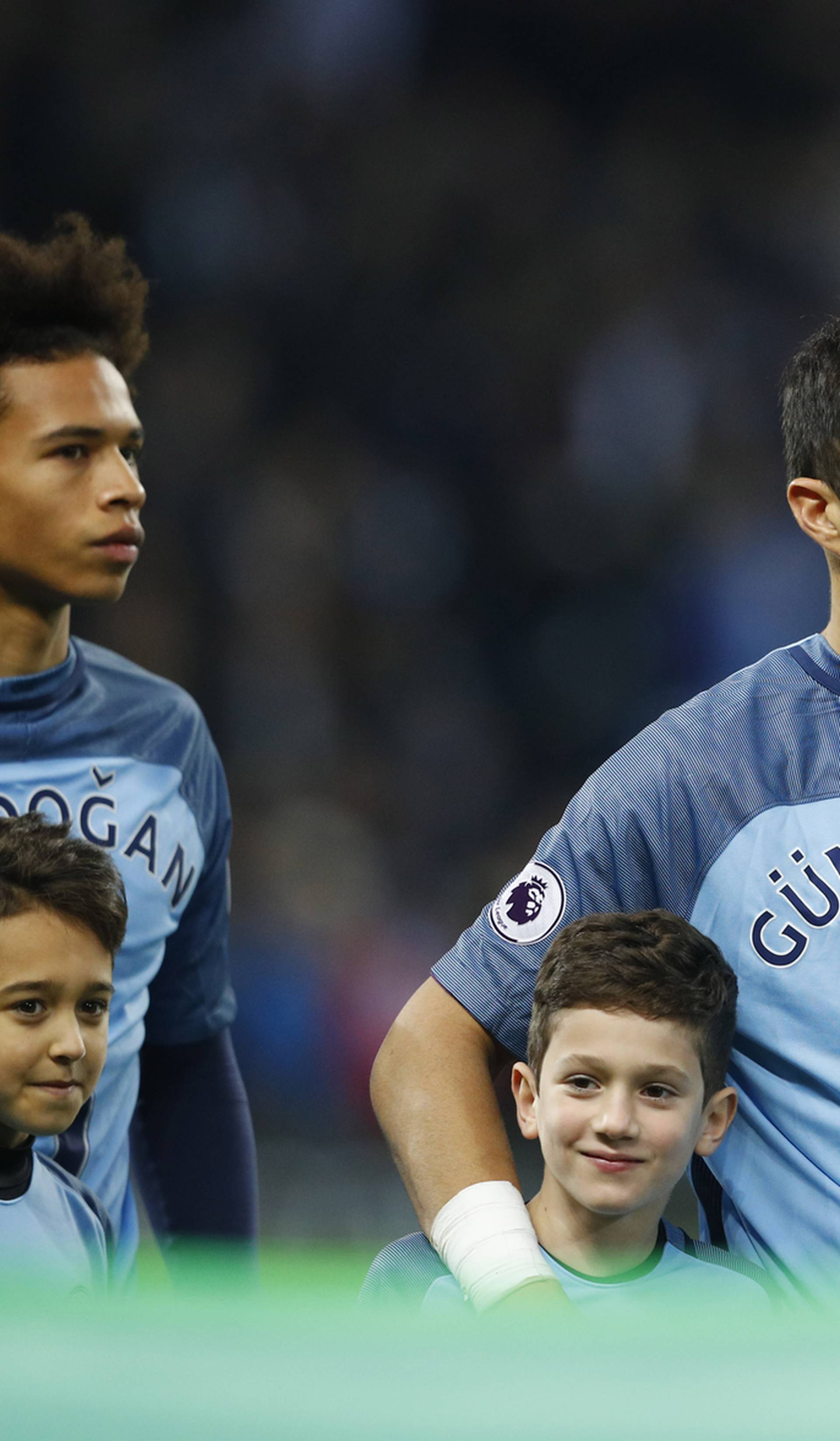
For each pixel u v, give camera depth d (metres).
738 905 6.64
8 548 8.44
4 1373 3.06
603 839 6.85
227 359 40.66
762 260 43.69
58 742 9.07
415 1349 3.31
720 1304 5.72
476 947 6.96
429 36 45.91
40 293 8.47
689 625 38.06
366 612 38.41
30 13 41.97
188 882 9.48
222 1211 10.01
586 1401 3.10
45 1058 6.98
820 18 46.81
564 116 45.81
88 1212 7.77
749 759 6.80
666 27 46.75
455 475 40.91
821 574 38.00
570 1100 6.11
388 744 37.00
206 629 36.81
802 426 6.83
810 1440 3.03
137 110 42.28
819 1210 6.42
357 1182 26.97
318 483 39.31
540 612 39.25
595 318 41.91
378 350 41.78
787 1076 6.52
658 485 39.75
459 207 43.47
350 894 32.56
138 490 8.47
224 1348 3.21
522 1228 6.19
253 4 43.88
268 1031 28.55
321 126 43.62
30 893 6.98
